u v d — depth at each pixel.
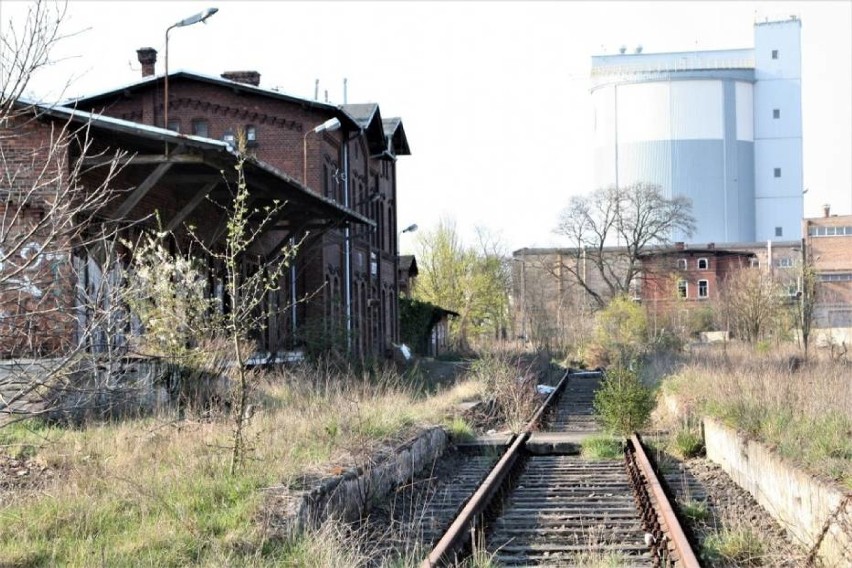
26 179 16.12
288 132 34.56
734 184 109.56
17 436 12.52
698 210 108.94
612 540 10.05
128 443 12.20
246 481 10.19
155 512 9.20
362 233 37.16
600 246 87.25
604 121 112.44
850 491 8.81
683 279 92.62
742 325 54.78
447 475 15.70
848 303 94.12
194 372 15.14
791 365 27.67
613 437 19.05
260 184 21.45
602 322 57.75
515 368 29.58
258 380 17.27
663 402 24.39
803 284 47.00
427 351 59.56
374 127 42.97
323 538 8.50
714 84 109.38
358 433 13.75
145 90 34.62
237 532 8.63
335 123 30.47
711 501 12.82
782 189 111.88
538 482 14.73
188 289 14.28
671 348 52.75
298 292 32.47
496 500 12.48
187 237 23.06
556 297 84.19
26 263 8.47
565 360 58.12
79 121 17.17
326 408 15.39
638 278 90.06
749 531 10.13
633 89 110.56
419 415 18.80
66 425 13.42
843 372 20.73
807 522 10.01
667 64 111.81
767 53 111.62
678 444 17.55
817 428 12.28
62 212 8.73
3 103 8.34
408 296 64.38
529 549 9.80
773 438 12.62
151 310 13.77
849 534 8.25
